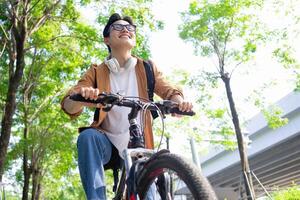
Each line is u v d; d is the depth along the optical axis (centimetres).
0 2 1049
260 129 2633
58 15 1236
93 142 253
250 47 1340
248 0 1299
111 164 276
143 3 1183
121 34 296
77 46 1287
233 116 1355
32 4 1163
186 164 198
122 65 299
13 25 1054
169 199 217
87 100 241
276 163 3191
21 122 1415
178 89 294
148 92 296
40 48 1310
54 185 2359
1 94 1289
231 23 1343
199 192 184
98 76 290
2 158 988
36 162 1481
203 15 1330
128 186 234
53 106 1484
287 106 2400
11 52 1124
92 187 238
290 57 1321
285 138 2486
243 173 1323
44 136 1441
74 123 1478
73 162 1591
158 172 220
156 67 306
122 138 271
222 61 1379
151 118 282
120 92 267
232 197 1223
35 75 1430
